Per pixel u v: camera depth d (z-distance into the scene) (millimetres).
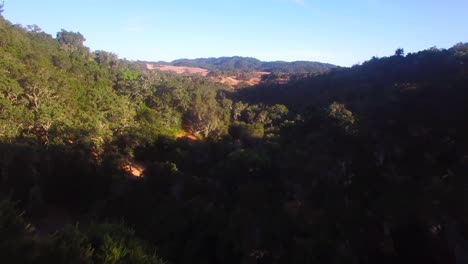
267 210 22875
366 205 22234
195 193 28422
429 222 19562
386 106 35844
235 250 20875
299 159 29078
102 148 40344
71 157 33500
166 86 75312
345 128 31641
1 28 56312
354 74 68938
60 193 32625
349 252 19094
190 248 22406
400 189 22500
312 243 19562
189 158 40688
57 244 9000
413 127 29609
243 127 57938
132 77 82000
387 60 67375
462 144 25531
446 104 31719
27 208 27531
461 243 18125
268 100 82500
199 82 101188
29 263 8086
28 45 58406
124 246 11297
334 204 22875
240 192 25328
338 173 25453
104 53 96875
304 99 69562
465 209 19000
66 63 62156
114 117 50969
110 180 33500
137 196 27641
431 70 48469
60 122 38844
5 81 39562
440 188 20922
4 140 32375
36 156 31578
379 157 26844
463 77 37188
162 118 62500
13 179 29125
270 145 35250
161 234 23500
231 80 139250
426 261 18734
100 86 60281
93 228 11945
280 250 20141
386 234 20203
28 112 38812
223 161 34281
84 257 9352
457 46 60375
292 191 25516
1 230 8180
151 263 11602
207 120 66062
